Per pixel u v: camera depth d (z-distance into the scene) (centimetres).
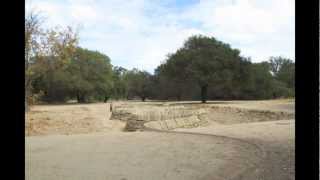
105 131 2911
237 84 7050
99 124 3114
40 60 3144
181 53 7119
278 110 4588
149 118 3634
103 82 6644
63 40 3192
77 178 1009
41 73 3303
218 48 6931
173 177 1017
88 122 3088
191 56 6919
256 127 2458
